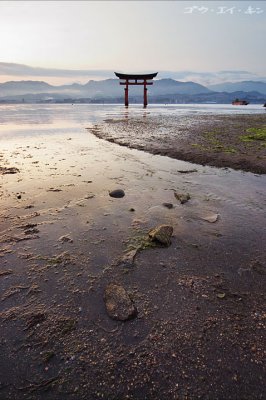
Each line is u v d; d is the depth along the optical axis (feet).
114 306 8.63
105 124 71.67
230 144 37.83
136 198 18.25
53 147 38.17
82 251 11.83
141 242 12.60
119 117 100.17
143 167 26.76
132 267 10.78
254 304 8.88
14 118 100.68
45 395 6.13
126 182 21.80
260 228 14.10
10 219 14.74
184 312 8.51
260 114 111.96
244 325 8.02
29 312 8.46
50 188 20.02
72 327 7.93
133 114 120.67
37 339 7.52
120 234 13.33
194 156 30.60
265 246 12.37
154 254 11.70
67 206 16.66
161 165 27.63
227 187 20.77
